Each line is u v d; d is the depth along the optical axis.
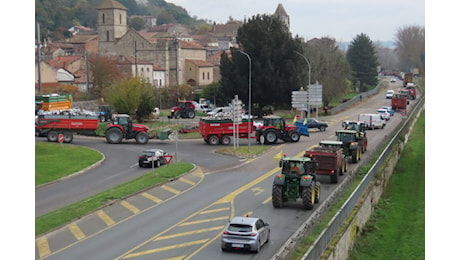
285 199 30.34
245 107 87.38
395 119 81.94
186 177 39.72
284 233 24.80
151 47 122.75
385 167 41.97
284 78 83.44
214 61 139.25
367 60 142.25
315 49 97.69
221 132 56.91
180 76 124.44
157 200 32.50
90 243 23.97
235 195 33.41
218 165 44.81
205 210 29.72
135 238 24.61
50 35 190.00
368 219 32.75
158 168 43.09
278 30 85.44
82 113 59.12
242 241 21.84
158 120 78.56
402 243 29.20
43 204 31.94
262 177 39.34
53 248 23.27
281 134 55.62
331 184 35.59
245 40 84.56
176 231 25.62
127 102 72.94
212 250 22.52
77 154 49.03
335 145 39.69
